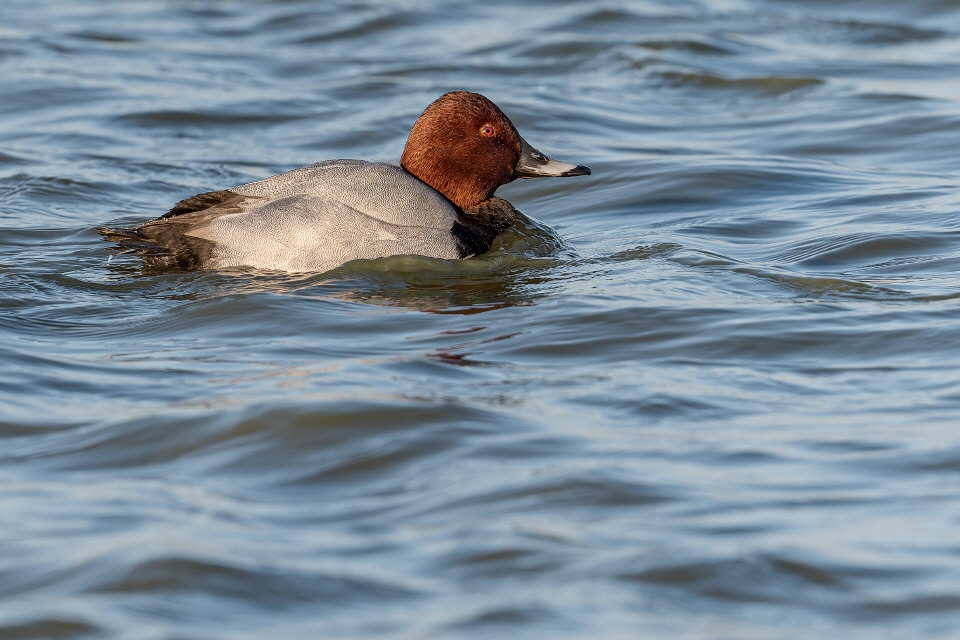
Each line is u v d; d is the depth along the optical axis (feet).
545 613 19.08
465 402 28.55
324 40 83.15
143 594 19.71
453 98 45.52
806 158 58.80
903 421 27.37
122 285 39.91
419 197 42.09
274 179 42.06
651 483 23.95
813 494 23.48
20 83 69.92
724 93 70.85
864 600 19.61
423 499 23.47
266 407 27.91
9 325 35.88
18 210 50.06
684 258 42.65
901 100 67.05
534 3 89.97
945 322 34.68
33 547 21.47
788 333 34.22
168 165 58.08
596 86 72.02
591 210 52.65
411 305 37.88
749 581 20.10
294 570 20.47
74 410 28.91
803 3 89.66
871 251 43.04
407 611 19.27
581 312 36.55
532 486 23.82
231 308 37.17
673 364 32.01
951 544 21.31
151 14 88.17
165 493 23.95
